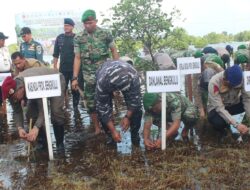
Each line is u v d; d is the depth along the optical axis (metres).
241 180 4.74
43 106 5.65
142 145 6.27
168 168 5.20
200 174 4.94
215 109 6.30
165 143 5.81
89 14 6.56
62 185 4.83
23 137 5.72
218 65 7.39
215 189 4.54
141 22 9.70
